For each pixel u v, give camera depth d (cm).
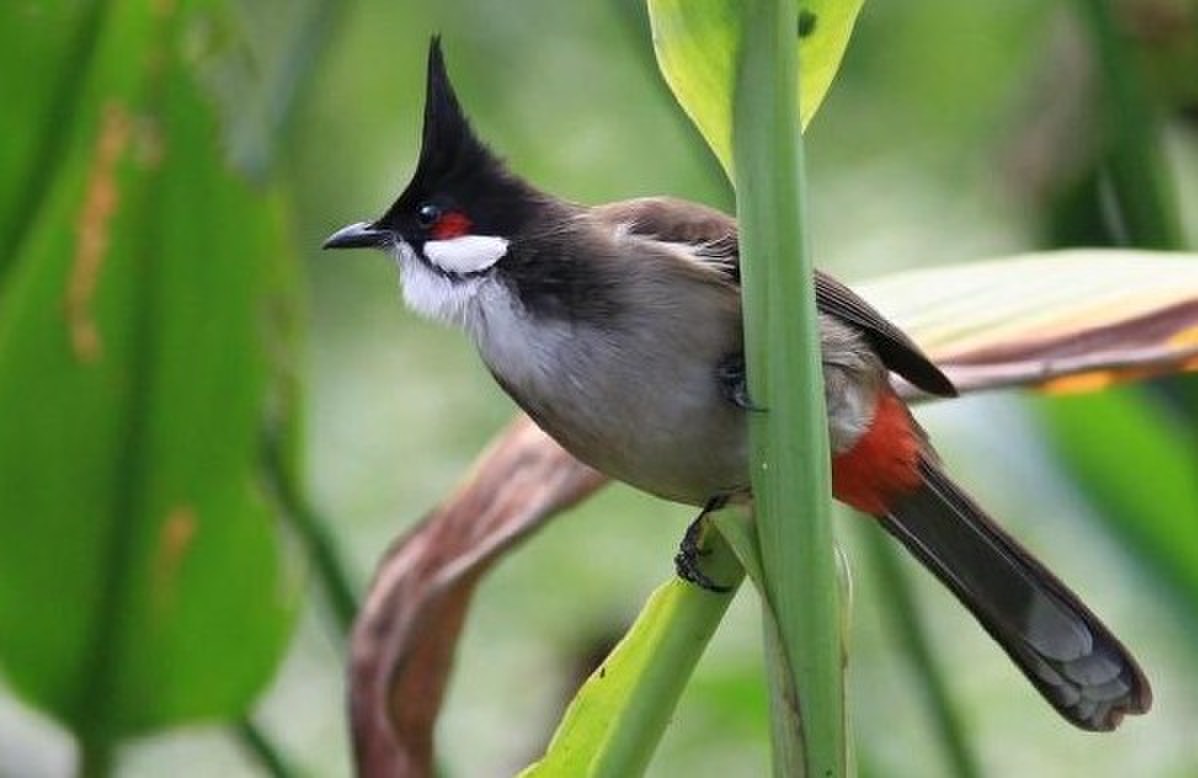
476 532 629
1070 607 593
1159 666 1029
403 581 637
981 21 1361
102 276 688
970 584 605
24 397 689
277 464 715
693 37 454
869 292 615
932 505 605
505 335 607
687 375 595
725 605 514
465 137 630
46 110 717
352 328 1293
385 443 1230
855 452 596
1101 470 841
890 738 1000
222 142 688
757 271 456
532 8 1344
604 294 596
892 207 1313
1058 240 1024
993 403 852
